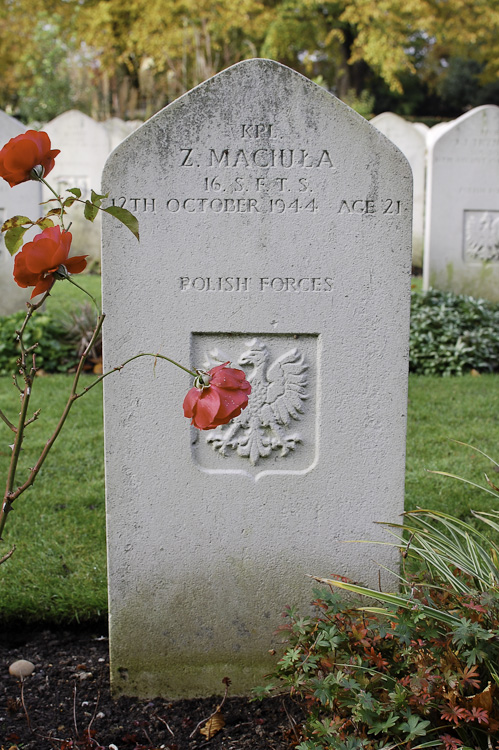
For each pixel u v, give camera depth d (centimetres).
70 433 550
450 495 439
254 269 275
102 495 444
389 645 252
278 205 272
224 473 285
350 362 281
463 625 219
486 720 207
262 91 265
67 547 381
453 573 273
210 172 270
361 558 290
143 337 278
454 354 747
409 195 270
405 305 276
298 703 261
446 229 884
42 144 198
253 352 282
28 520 412
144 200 270
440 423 571
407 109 3105
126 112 2425
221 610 291
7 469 481
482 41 2427
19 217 201
